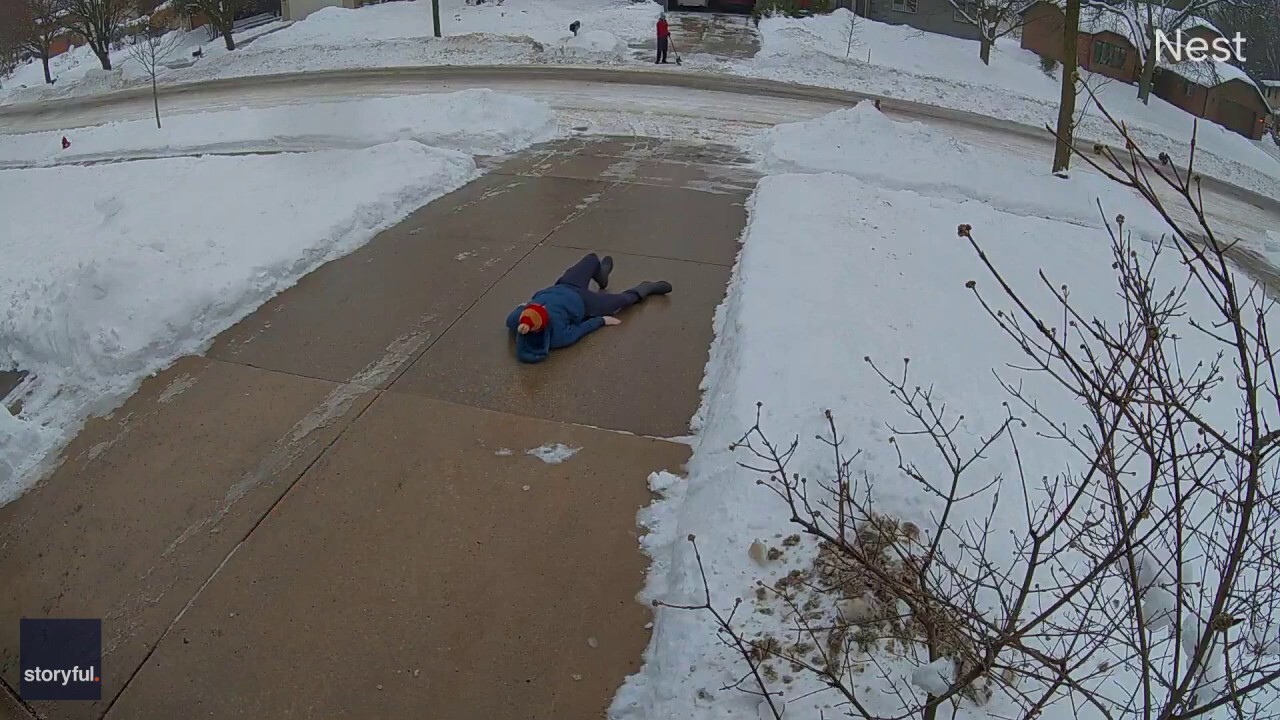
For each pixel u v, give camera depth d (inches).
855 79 821.2
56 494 206.7
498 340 272.5
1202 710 92.7
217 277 287.4
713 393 243.4
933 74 931.3
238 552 188.2
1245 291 375.2
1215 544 124.3
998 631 105.0
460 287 307.3
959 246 367.6
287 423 230.5
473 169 443.2
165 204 382.0
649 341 274.5
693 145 531.5
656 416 235.9
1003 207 461.1
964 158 509.0
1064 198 471.5
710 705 146.1
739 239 361.4
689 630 160.1
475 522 196.5
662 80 777.6
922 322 284.7
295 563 185.2
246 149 554.9
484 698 156.0
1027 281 340.5
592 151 506.0
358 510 199.8
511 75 813.2
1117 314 321.7
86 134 666.8
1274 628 148.2
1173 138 789.9
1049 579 164.2
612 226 371.2
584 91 727.1
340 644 166.4
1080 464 209.5
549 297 272.8
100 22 1163.9
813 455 196.7
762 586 164.1
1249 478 89.5
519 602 175.8
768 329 258.8
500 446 221.9
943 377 244.2
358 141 520.7
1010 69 1013.8
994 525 177.8
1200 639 110.7
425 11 1143.0
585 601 176.2
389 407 237.1
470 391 245.4
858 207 393.7
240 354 262.7
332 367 256.5
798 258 323.6
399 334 275.0
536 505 201.9
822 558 168.6
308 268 319.0
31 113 890.7
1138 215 468.1
